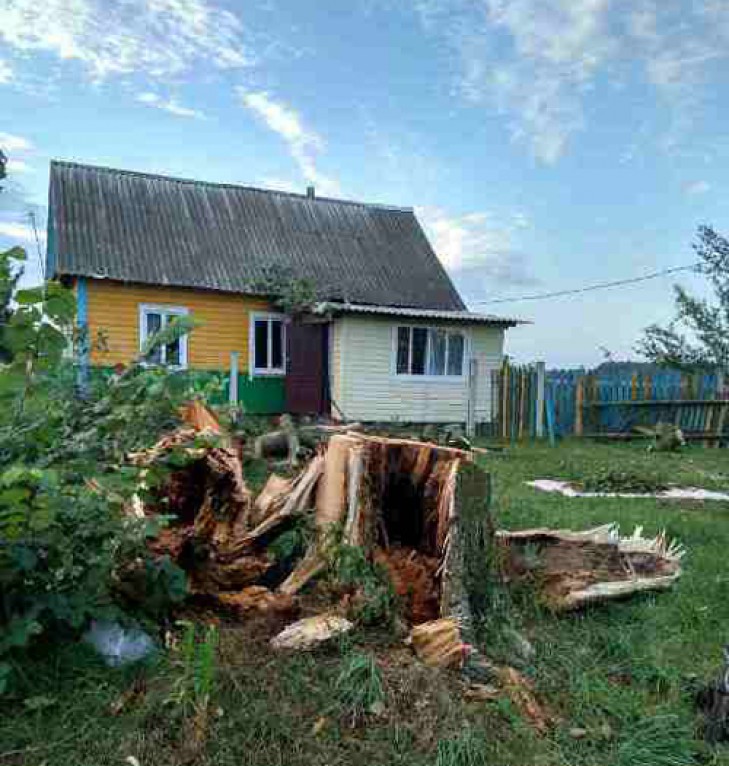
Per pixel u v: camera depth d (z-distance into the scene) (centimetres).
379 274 1565
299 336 1395
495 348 1494
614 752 229
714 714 251
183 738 209
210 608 298
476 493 333
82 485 244
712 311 1006
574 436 1432
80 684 231
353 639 275
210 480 351
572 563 399
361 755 214
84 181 1448
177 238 1421
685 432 1350
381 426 1315
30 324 225
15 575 231
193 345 1355
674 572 407
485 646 292
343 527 324
